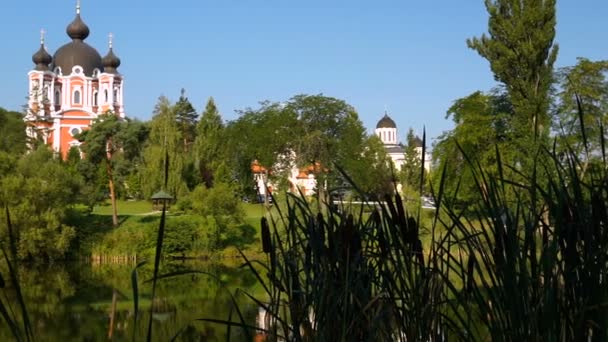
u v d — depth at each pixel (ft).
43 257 133.90
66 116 289.33
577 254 9.71
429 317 10.60
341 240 10.94
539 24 102.68
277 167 161.38
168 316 74.23
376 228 11.00
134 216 158.51
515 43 103.09
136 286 8.43
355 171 143.95
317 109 161.17
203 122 224.94
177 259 140.46
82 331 66.13
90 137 197.88
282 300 11.20
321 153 157.69
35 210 127.85
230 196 142.61
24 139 241.14
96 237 140.15
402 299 10.82
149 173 171.94
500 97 105.81
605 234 9.52
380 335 10.84
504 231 9.93
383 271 11.03
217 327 65.31
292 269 11.11
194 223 142.20
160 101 193.67
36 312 77.30
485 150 100.94
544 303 9.48
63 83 298.15
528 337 9.59
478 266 10.26
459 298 10.36
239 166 170.71
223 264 132.36
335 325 10.64
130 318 73.41
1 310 8.86
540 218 10.43
